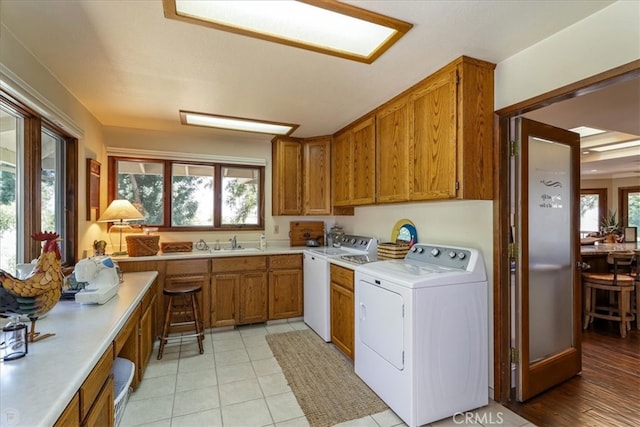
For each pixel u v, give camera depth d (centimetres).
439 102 214
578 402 208
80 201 261
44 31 164
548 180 227
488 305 210
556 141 230
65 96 232
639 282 353
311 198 389
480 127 203
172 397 212
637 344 308
